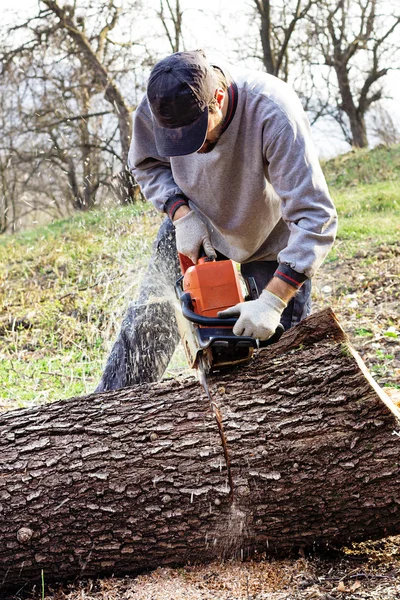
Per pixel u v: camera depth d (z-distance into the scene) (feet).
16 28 54.08
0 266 30.25
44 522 7.45
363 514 7.39
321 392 7.54
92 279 24.97
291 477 7.34
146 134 9.08
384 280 20.83
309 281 9.08
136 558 7.57
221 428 7.36
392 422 7.32
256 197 8.18
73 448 7.66
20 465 7.59
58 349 18.51
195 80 6.89
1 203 66.18
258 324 6.84
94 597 7.36
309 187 7.29
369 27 67.41
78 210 55.57
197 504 7.39
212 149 7.87
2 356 18.11
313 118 71.51
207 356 7.27
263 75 7.80
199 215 8.86
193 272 7.27
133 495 7.42
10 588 7.71
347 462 7.30
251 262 9.45
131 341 9.71
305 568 7.44
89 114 58.29
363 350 15.26
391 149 45.16
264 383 7.70
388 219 28.30
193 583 7.36
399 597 6.63
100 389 9.95
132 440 7.62
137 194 41.75
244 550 7.61
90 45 55.52
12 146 62.18
